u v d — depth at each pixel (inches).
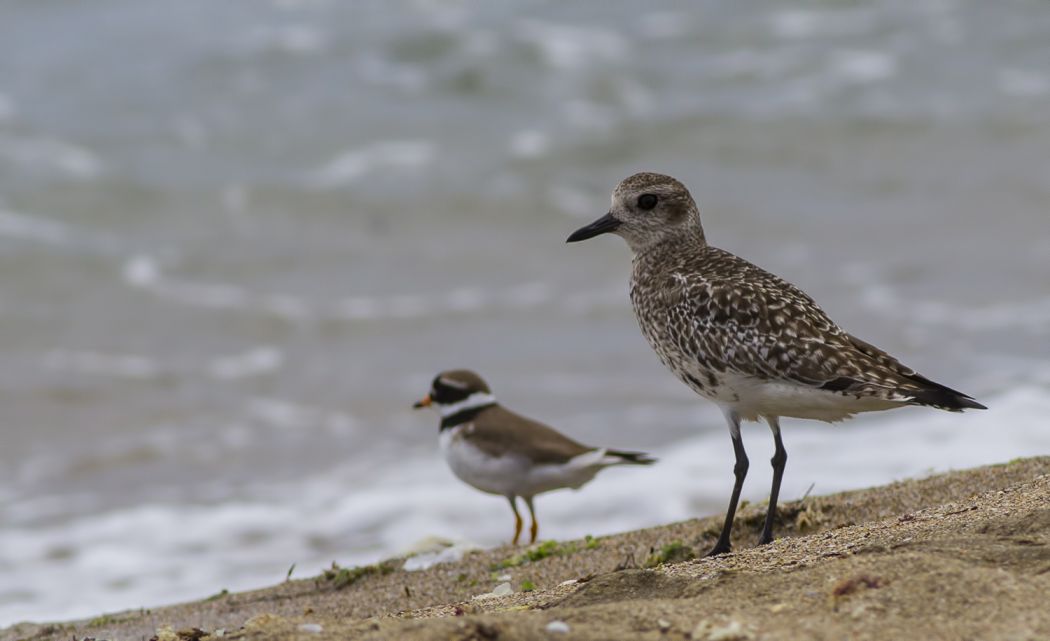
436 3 1144.2
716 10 1192.2
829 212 855.1
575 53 1074.1
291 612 332.5
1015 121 992.2
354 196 860.6
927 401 275.0
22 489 508.1
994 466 352.5
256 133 931.3
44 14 1096.2
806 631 206.4
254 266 763.4
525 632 210.4
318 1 1140.5
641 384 606.2
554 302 722.8
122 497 498.6
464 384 440.8
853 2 1216.2
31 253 752.3
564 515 459.5
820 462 480.4
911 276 733.9
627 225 343.0
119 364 634.2
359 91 999.0
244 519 472.4
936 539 247.6
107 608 393.1
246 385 616.7
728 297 303.1
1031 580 217.2
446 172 898.7
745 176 916.0
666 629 212.2
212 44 1050.1
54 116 924.0
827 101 1024.2
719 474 485.1
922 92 1043.9
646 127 971.9
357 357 652.1
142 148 896.3
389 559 374.3
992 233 802.8
